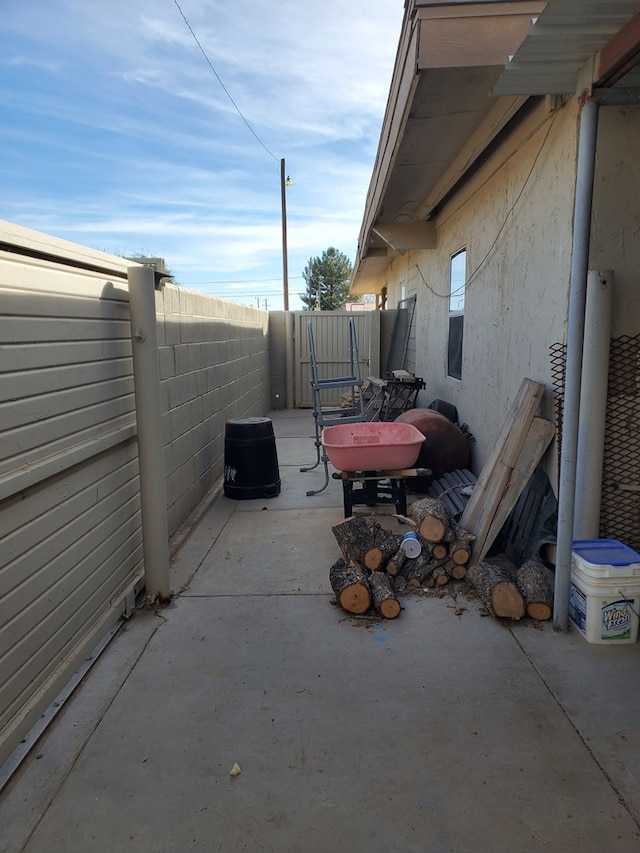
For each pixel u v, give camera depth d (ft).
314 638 9.66
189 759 6.97
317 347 38.32
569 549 9.60
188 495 16.03
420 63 9.46
